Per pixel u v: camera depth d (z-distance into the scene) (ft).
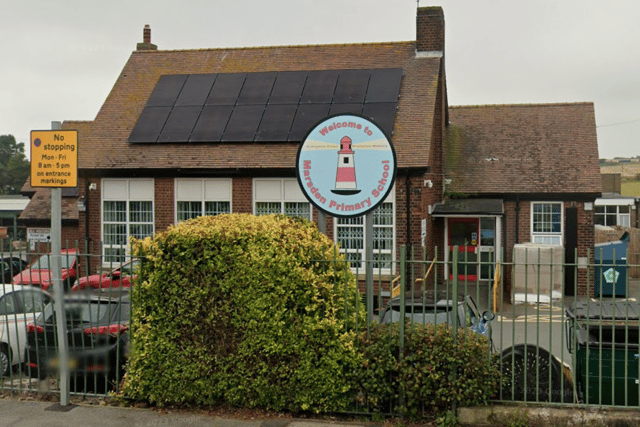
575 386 21.90
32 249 59.57
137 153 65.67
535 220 70.64
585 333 23.26
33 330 29.12
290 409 22.90
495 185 71.72
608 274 65.51
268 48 76.28
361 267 59.88
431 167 64.49
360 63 71.36
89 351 25.85
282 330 22.54
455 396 21.34
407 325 23.03
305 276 22.53
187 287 23.13
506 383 21.90
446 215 67.77
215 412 23.38
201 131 65.77
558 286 60.70
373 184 25.13
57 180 24.50
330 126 25.46
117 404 24.61
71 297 25.38
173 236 23.26
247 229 23.12
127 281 41.63
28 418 23.38
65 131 24.48
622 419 20.59
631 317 22.79
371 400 22.21
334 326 22.40
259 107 67.21
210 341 23.18
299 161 25.71
